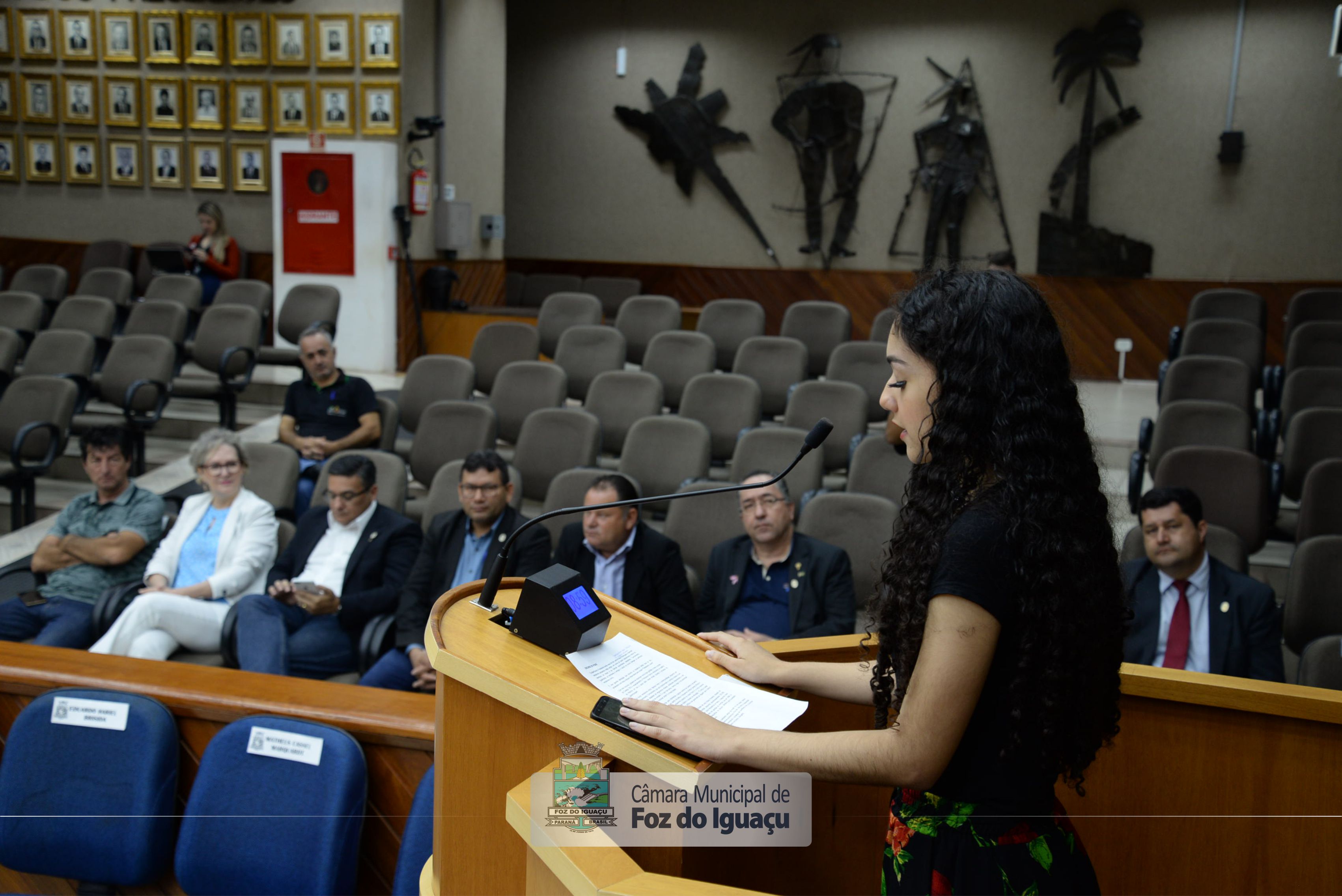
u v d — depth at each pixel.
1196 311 7.19
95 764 2.12
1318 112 8.73
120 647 3.24
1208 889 1.41
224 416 6.23
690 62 10.13
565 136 10.61
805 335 6.98
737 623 3.35
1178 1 8.94
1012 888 1.01
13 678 2.25
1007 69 9.34
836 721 1.41
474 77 8.80
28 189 8.59
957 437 1.02
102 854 2.10
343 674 3.41
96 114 8.38
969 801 1.03
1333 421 4.43
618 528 3.28
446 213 8.38
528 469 4.69
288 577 3.57
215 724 2.17
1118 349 9.02
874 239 9.84
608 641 1.32
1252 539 3.84
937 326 1.04
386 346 7.91
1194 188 9.06
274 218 8.00
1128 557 3.31
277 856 1.98
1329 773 1.35
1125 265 9.21
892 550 1.08
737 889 0.97
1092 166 9.24
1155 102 9.07
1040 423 1.00
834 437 5.02
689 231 10.40
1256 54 8.81
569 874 1.01
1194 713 1.41
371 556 3.51
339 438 5.10
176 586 3.58
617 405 5.32
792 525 3.39
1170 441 4.59
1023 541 0.97
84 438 3.67
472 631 1.33
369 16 7.68
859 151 9.77
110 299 7.27
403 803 2.07
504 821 1.22
